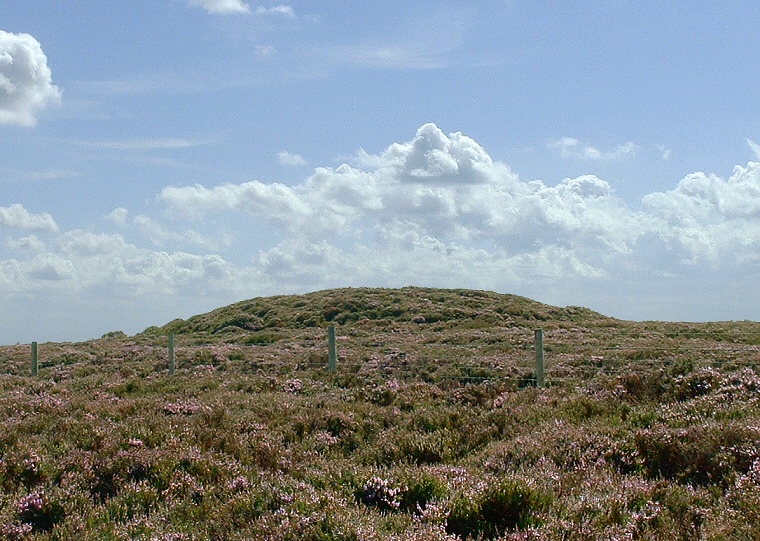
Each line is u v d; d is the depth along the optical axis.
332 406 14.80
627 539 6.60
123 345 35.47
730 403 12.12
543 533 6.70
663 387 14.54
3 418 14.17
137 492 8.89
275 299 53.19
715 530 6.68
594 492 7.93
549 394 15.35
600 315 47.19
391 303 47.75
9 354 34.09
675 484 8.32
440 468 9.28
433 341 30.50
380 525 7.12
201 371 22.75
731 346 24.11
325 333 37.09
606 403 13.64
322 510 7.36
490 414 13.23
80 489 9.07
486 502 7.60
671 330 33.16
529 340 28.62
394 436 11.91
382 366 21.52
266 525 7.13
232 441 11.55
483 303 46.94
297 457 10.89
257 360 24.72
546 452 10.04
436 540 6.63
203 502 8.45
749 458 8.59
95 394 18.11
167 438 11.61
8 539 7.38
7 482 9.28
